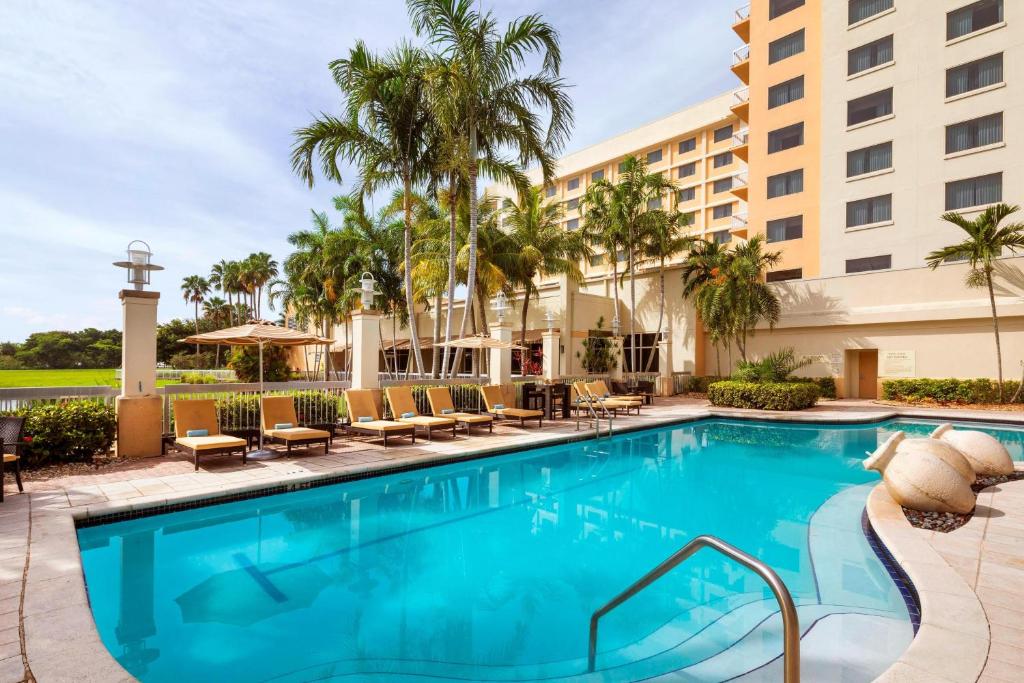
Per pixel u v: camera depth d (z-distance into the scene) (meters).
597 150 47.12
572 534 6.14
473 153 14.54
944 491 5.71
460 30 13.41
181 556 5.32
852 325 22.73
